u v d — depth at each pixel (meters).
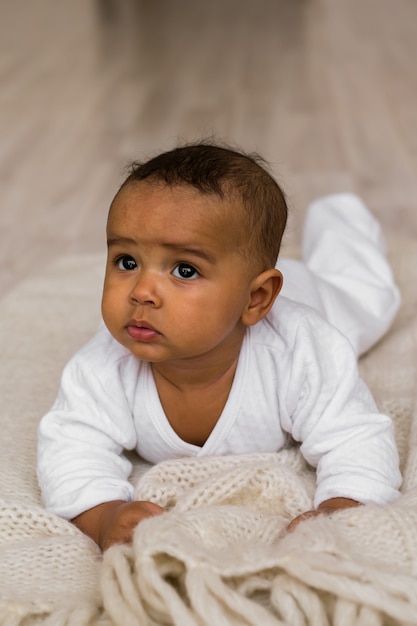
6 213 2.72
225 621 0.79
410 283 1.86
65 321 1.73
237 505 1.05
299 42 5.33
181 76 4.55
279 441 1.19
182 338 0.99
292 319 1.14
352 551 0.88
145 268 0.99
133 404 1.14
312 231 1.86
